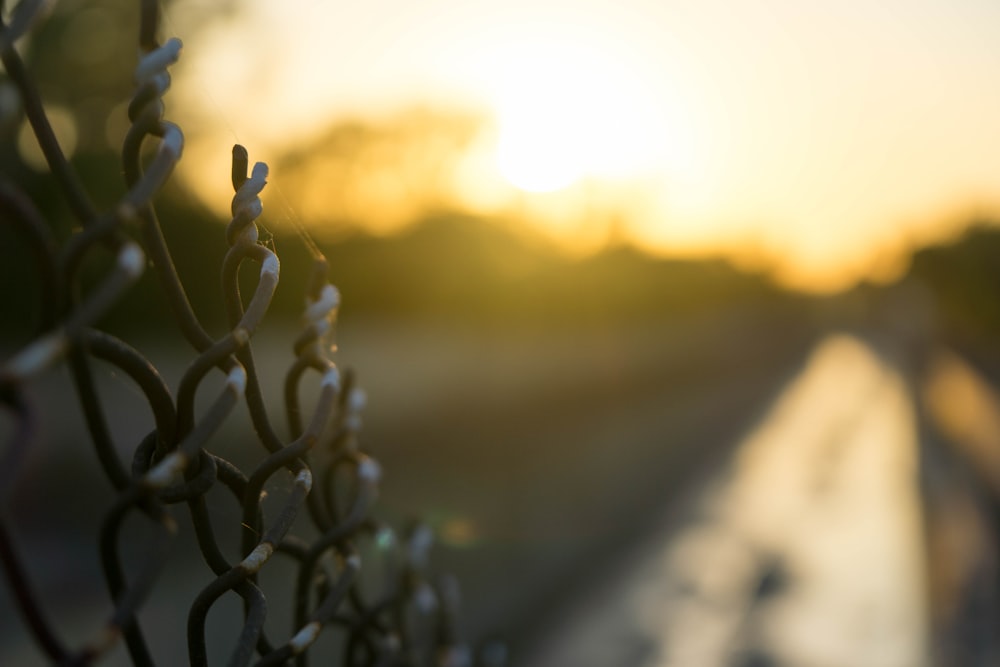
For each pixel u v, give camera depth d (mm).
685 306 64125
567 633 6750
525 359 25750
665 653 6500
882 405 27266
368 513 1153
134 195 517
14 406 403
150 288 7074
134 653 621
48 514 7812
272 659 824
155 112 611
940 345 67438
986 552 8969
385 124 17250
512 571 7660
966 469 14719
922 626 6918
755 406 27578
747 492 12891
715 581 8305
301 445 775
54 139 546
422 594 1536
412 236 20641
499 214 23562
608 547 9219
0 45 453
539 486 11969
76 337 424
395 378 18656
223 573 718
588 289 32969
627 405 26219
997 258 74812
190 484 655
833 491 13008
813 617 7270
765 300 108812
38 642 449
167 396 643
